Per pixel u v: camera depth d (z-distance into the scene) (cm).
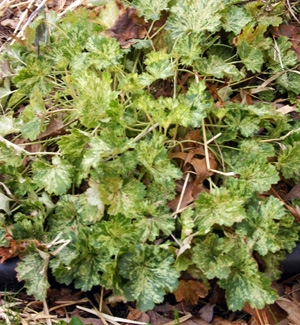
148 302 46
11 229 52
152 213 51
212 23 58
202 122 55
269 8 69
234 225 52
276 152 58
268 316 49
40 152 56
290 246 51
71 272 49
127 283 48
